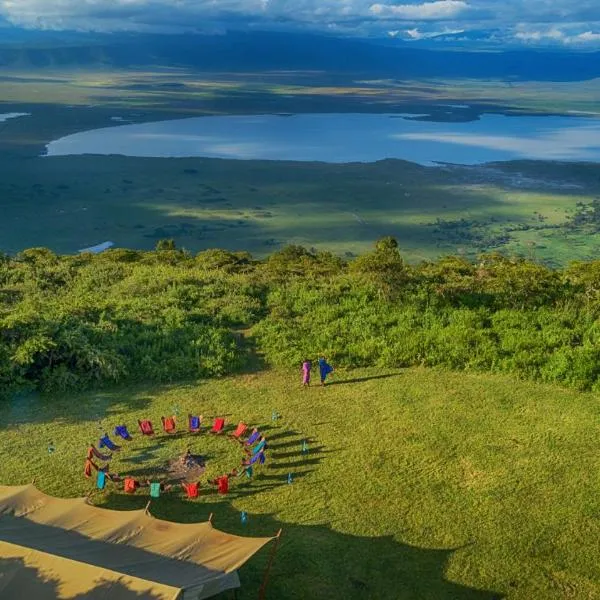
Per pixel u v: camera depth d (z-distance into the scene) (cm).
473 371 2909
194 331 3225
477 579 1681
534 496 2005
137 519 1622
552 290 3678
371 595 1630
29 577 1359
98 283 4259
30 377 2775
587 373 2759
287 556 1756
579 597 1623
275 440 2348
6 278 4300
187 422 2481
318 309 3578
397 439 2336
